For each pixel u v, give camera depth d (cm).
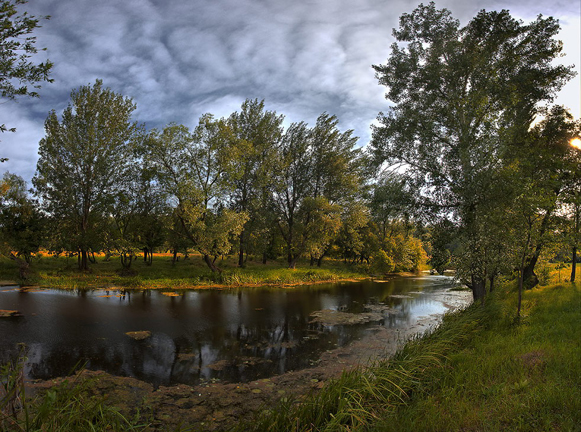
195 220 2539
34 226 2653
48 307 1438
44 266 2839
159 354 936
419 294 2242
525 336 863
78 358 876
